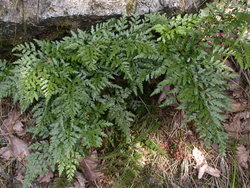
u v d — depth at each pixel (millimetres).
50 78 546
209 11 622
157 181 607
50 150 563
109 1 577
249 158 612
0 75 609
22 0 564
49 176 609
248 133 625
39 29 590
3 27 571
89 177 607
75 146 585
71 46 544
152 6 590
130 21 584
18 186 614
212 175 599
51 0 568
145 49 543
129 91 610
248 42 550
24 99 562
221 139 522
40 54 567
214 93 527
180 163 617
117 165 619
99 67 576
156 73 536
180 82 526
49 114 581
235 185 599
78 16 576
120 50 562
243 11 579
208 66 542
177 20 563
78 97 543
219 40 569
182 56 559
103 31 562
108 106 584
